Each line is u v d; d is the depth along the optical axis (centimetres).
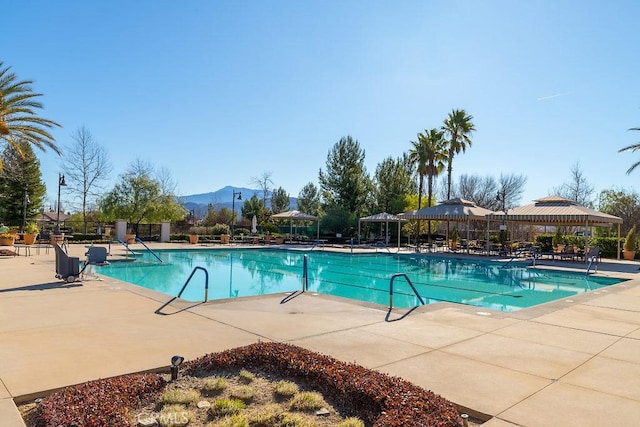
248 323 622
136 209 3472
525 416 330
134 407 330
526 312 751
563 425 316
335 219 3347
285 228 3828
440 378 412
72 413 279
